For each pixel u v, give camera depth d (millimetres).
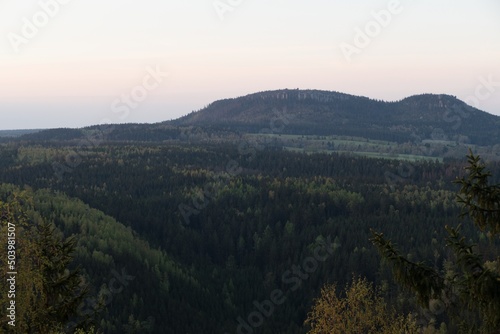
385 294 100438
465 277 16688
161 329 115562
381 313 41469
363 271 136000
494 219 16703
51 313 25547
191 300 135125
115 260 135625
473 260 16750
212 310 133750
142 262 143125
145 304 122438
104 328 104250
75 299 26750
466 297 16906
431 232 149625
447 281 17688
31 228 26203
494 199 16625
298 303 139625
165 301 128250
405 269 17766
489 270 16250
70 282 26703
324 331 41719
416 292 17750
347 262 141375
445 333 70750
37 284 25000
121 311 114875
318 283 141875
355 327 41062
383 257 18250
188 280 143625
